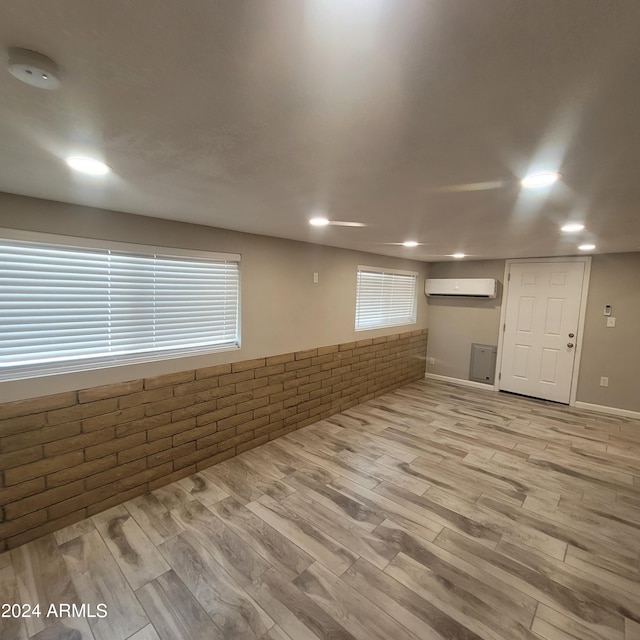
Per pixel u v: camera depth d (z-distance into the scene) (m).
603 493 2.66
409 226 2.71
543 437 3.65
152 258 2.57
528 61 0.75
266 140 1.18
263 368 3.35
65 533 2.12
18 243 1.99
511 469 2.99
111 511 2.34
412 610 1.66
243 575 1.84
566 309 4.68
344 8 0.60
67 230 2.12
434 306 5.98
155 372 2.56
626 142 1.15
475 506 2.47
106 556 1.95
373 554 2.00
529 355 5.01
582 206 1.98
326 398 4.12
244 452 3.23
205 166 1.44
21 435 2.00
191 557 1.95
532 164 1.37
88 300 2.28
